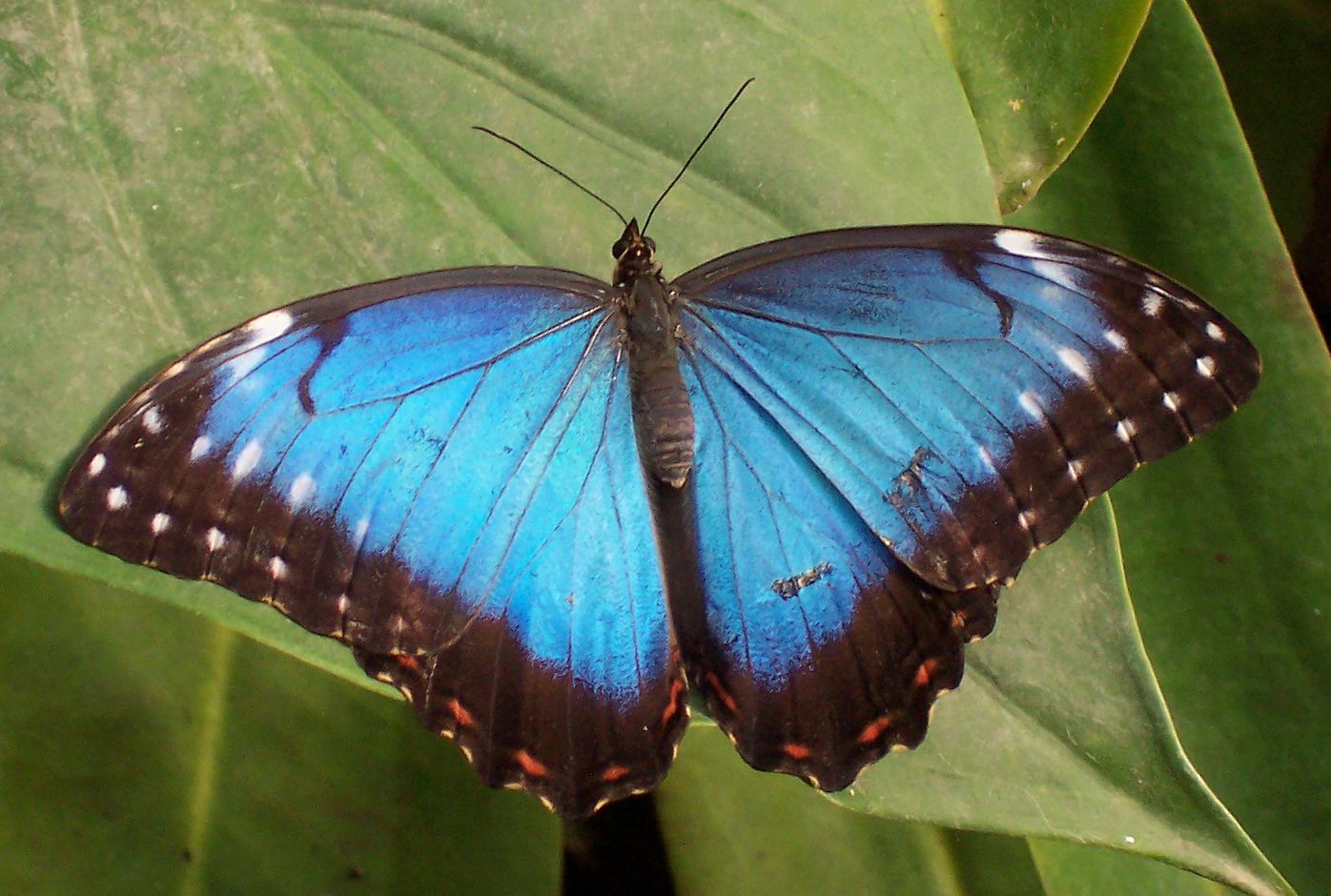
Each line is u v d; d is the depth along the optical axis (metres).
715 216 0.46
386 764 0.46
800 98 0.46
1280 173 0.49
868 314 0.44
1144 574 0.47
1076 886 0.46
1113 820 0.44
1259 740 0.47
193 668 0.46
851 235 0.44
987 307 0.43
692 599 0.44
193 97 0.45
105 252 0.45
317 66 0.46
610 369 0.44
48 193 0.45
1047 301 0.43
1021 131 0.47
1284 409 0.47
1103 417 0.43
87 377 0.44
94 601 0.46
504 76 0.46
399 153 0.46
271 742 0.46
